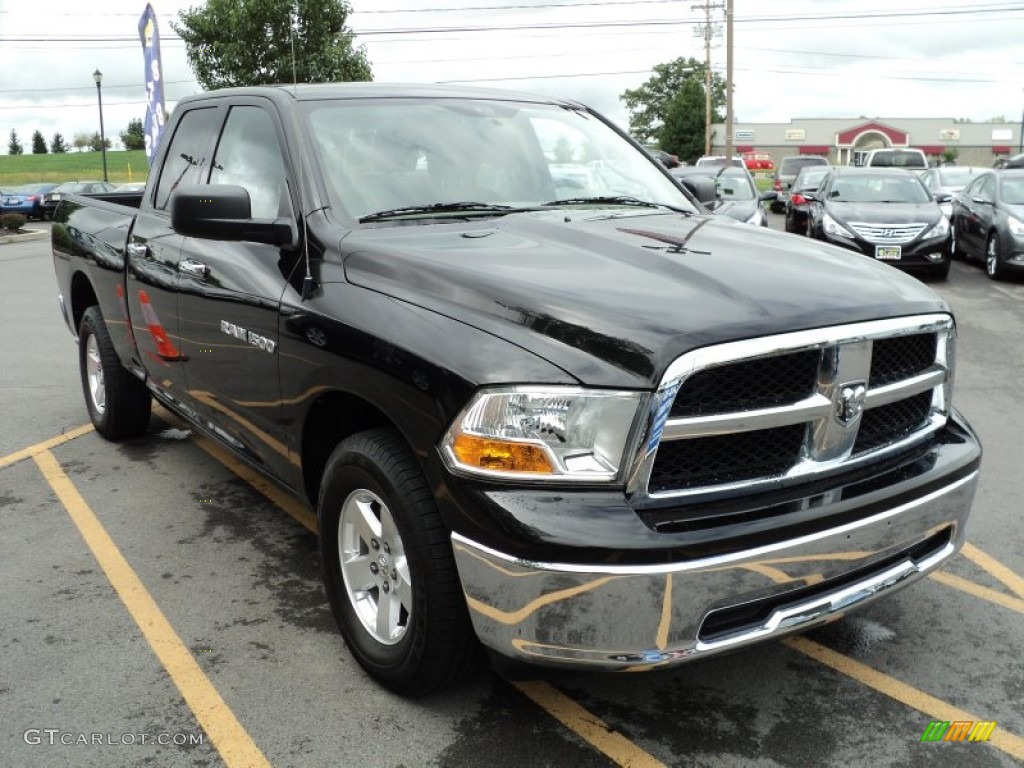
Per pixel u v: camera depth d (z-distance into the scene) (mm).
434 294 2887
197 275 3955
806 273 2947
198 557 4176
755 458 2645
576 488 2465
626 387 2439
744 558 2480
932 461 2967
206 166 4328
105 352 5480
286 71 26359
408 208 3582
